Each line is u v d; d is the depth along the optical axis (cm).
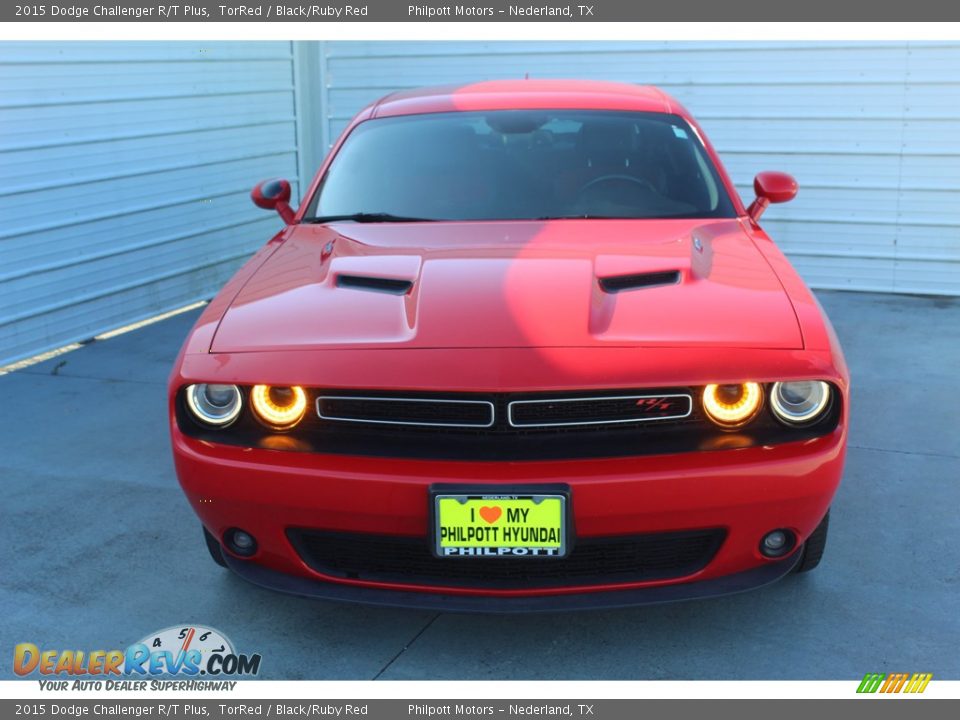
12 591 290
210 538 283
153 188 650
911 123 664
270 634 266
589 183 329
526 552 222
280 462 229
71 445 416
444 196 328
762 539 237
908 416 434
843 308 651
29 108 548
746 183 716
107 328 622
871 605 275
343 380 225
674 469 221
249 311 255
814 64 675
